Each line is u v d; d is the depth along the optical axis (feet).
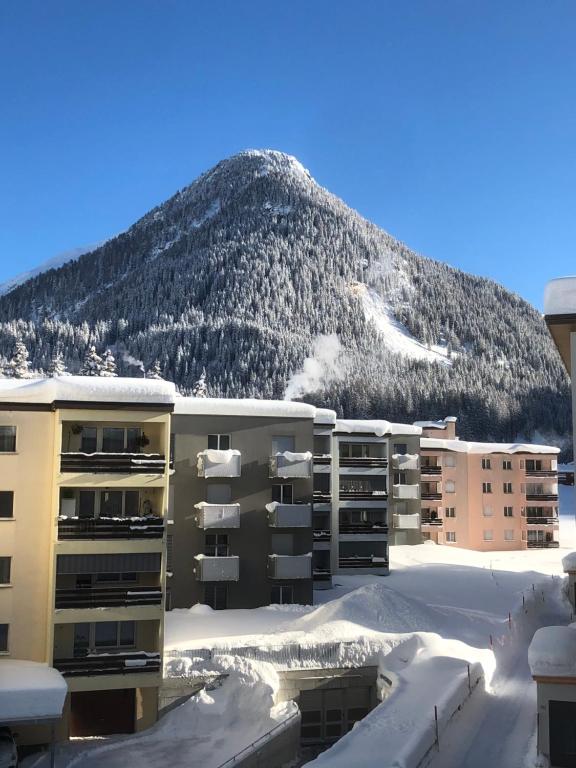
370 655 132.77
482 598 186.19
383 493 222.89
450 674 115.55
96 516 128.57
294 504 175.11
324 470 208.13
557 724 83.05
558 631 89.25
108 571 124.16
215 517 167.32
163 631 124.06
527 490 317.83
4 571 122.52
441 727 95.04
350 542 218.59
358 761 82.89
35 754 112.98
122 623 127.54
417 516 274.77
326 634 137.59
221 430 174.19
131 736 119.14
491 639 143.54
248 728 118.32
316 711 130.11
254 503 173.47
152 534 126.21
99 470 125.59
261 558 171.94
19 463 125.08
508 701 110.52
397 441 272.72
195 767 106.32
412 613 154.51
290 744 115.14
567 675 82.28
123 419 127.65
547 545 316.81
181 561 167.84
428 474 305.73
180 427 172.24
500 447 318.65
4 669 114.83
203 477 171.22
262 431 176.45
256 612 163.73
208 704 122.72
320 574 196.95
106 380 129.70
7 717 103.19
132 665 121.39
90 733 123.24
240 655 129.29
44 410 127.03
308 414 178.70
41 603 122.72
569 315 81.46
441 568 231.71
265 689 122.62
